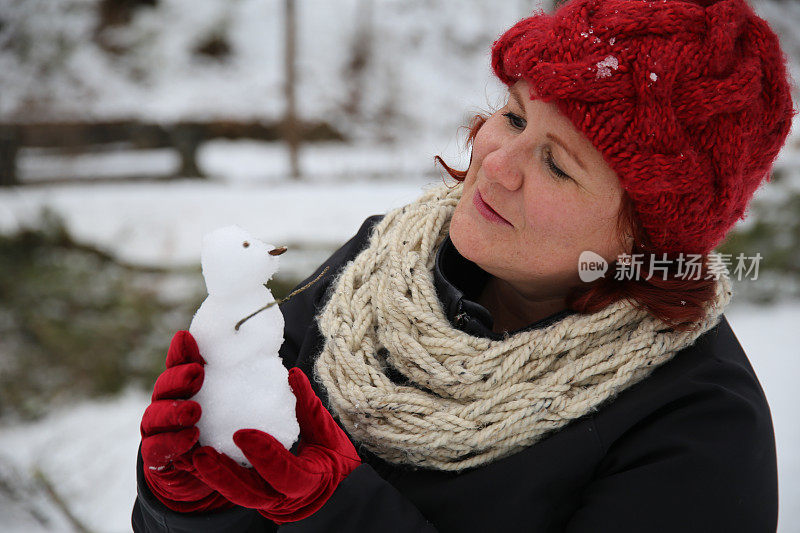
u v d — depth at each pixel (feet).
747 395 2.88
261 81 26.99
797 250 14.57
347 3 30.25
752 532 2.68
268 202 18.48
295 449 2.94
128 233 15.44
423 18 30.89
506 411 2.76
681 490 2.62
